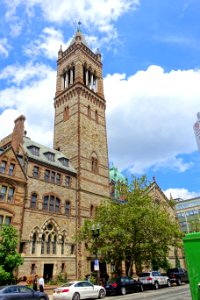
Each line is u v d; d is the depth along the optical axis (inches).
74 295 933.2
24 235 1344.7
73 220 1644.9
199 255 204.1
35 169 1552.7
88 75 2427.4
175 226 1450.5
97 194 1861.5
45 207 1515.7
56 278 1407.5
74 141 1950.1
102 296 1034.1
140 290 1245.7
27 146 1662.2
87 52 2437.3
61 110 2197.3
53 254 1461.6
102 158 2068.2
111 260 1448.1
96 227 1318.9
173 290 1184.2
